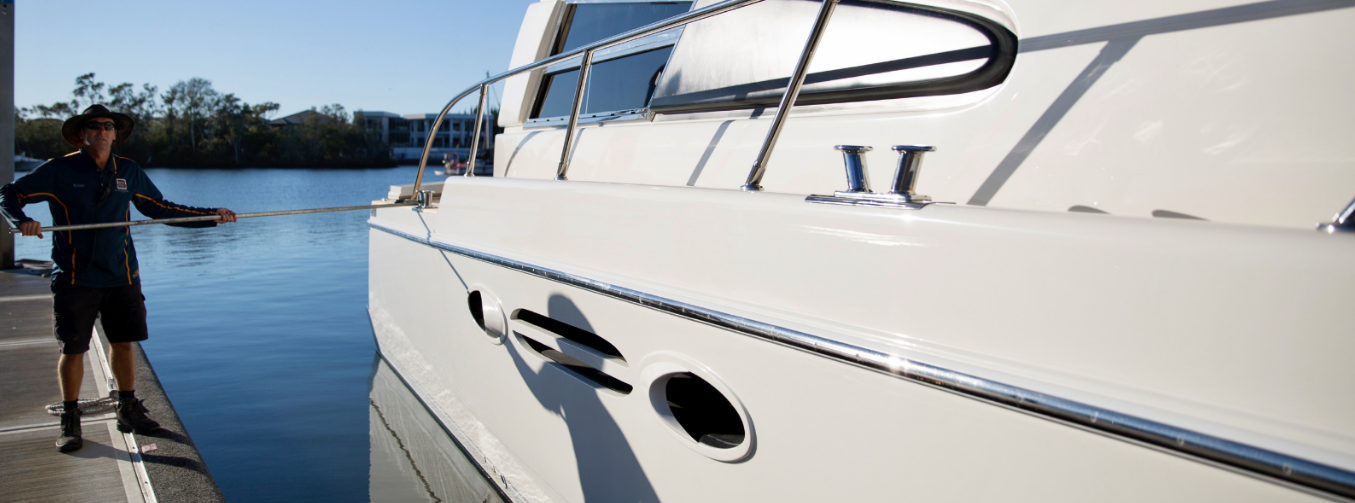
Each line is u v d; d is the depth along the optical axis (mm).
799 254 1551
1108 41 1519
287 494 3355
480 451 3111
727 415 1898
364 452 3840
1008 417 1199
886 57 1911
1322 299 943
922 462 1326
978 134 1690
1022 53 1638
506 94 4125
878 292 1404
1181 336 1055
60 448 2906
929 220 1344
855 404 1422
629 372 2014
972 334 1270
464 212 3021
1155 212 1410
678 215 1853
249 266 10953
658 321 1876
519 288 2541
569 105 3574
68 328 2818
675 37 2830
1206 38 1393
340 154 86500
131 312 2977
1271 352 979
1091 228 1165
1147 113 1442
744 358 1641
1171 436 1026
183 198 28188
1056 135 1559
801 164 2029
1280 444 948
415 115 94125
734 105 2330
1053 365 1173
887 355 1354
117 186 2830
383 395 4512
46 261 8258
